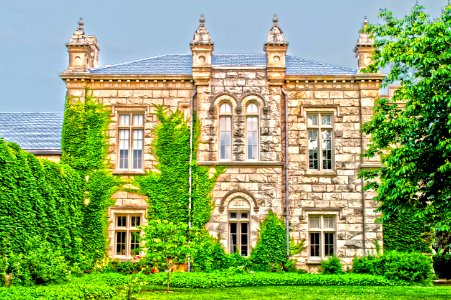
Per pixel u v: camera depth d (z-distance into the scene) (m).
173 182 30.70
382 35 22.50
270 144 30.95
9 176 21.67
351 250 30.70
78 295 18.12
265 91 31.41
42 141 33.81
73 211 28.33
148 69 32.91
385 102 22.03
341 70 33.03
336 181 31.16
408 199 20.16
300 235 30.67
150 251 24.69
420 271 27.28
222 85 31.44
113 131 31.34
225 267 29.70
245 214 30.59
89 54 33.00
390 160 20.09
